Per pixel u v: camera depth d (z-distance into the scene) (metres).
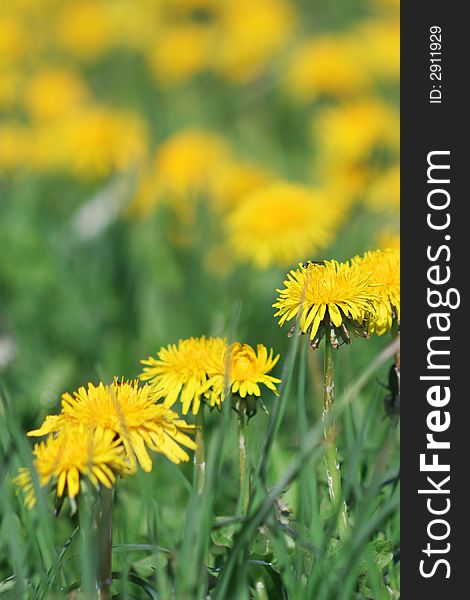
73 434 0.92
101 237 1.68
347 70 2.33
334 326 0.95
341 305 0.94
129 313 1.48
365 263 1.00
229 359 0.95
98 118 1.99
